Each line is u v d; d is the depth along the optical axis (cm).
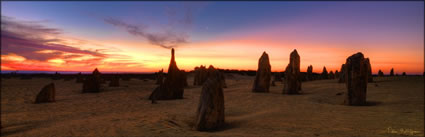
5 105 1719
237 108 1515
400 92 1930
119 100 2014
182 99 2069
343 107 1447
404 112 1230
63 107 1622
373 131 856
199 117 908
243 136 787
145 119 1106
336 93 2134
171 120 1090
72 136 810
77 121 1103
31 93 2638
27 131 928
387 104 1496
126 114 1314
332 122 1032
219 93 967
